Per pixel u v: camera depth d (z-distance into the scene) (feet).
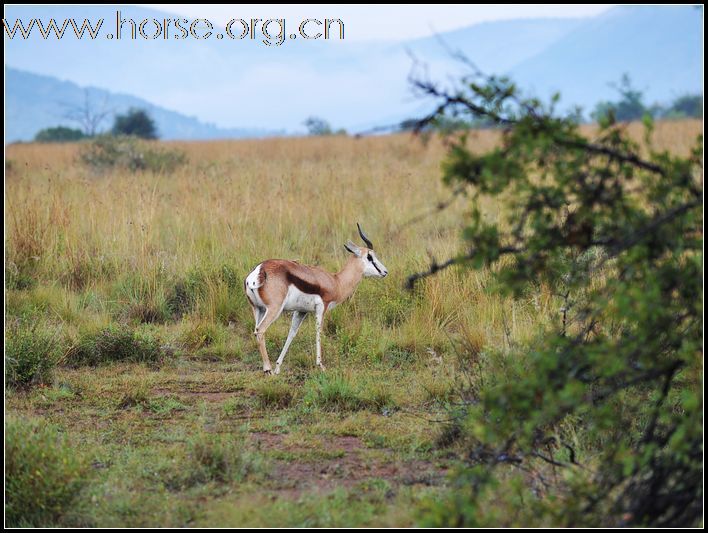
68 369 98.53
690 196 46.26
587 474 56.29
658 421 62.54
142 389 88.02
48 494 58.39
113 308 119.85
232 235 141.49
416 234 146.30
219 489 64.28
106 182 188.24
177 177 213.05
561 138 44.52
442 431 75.10
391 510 58.59
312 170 221.66
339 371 95.55
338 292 104.53
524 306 106.63
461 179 45.80
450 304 114.32
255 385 92.63
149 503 61.11
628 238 45.19
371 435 76.84
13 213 139.85
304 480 66.80
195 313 117.19
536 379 46.98
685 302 47.91
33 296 120.26
